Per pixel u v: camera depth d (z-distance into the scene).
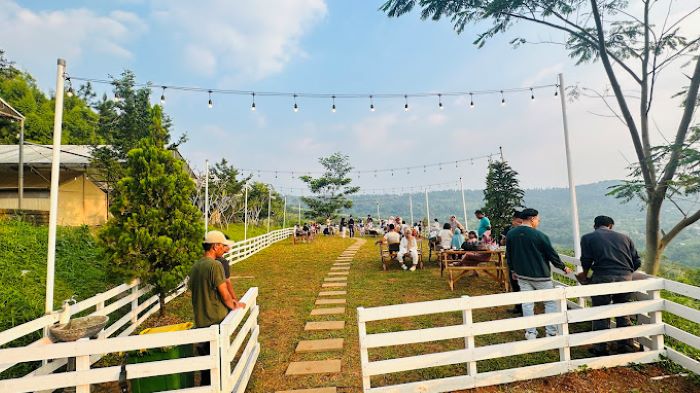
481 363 4.46
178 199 6.78
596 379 4.02
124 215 6.50
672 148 6.91
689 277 10.81
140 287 6.85
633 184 7.81
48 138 29.53
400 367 3.80
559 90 8.78
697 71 7.46
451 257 10.68
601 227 5.05
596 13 8.70
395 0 10.04
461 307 3.98
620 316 4.50
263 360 4.86
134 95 14.47
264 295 8.51
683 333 4.17
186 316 7.19
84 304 4.92
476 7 9.83
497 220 15.71
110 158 13.61
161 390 3.65
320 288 9.08
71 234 10.42
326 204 47.81
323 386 4.09
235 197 32.88
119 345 3.25
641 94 8.51
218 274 3.96
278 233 27.08
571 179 8.38
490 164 17.55
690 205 7.66
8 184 15.53
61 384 3.19
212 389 3.32
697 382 3.89
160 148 7.12
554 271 7.48
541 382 3.99
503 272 8.00
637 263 4.81
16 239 8.90
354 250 18.39
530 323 4.15
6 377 4.45
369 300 7.64
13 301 6.31
